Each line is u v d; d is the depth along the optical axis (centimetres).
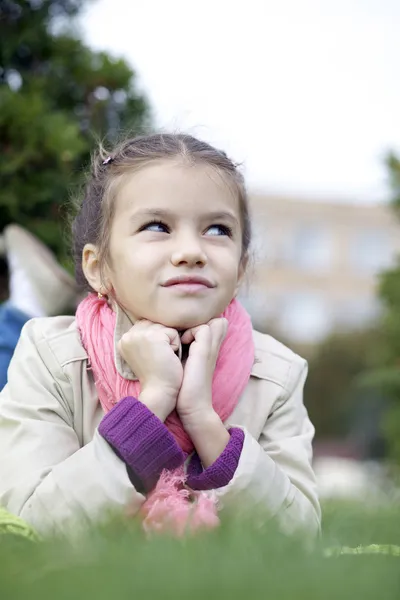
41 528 205
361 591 127
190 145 247
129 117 582
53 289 444
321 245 2992
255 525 182
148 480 213
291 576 134
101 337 242
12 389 243
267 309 2538
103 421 216
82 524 198
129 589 124
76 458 214
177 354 237
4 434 234
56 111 558
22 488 220
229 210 240
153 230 235
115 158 249
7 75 564
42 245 500
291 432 248
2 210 515
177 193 235
